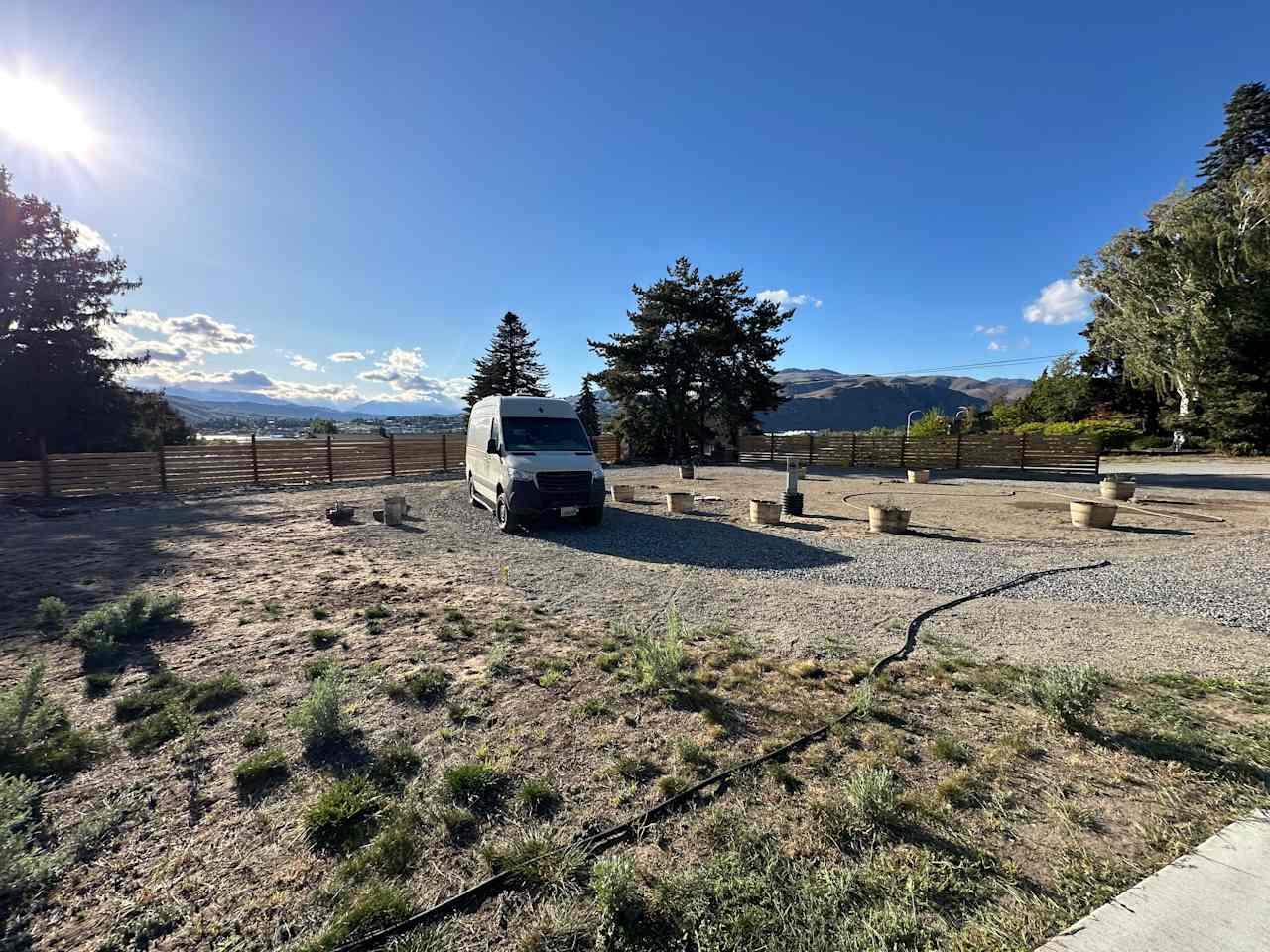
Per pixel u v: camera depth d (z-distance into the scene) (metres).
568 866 2.14
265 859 2.25
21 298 21.09
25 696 3.10
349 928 1.89
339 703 3.41
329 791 2.63
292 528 10.57
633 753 3.03
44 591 6.18
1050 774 2.80
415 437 21.78
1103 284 36.72
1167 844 2.29
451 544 9.03
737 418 33.16
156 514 12.38
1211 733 3.17
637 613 5.51
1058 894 2.03
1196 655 4.36
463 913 1.97
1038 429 40.47
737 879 2.10
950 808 2.54
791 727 3.31
